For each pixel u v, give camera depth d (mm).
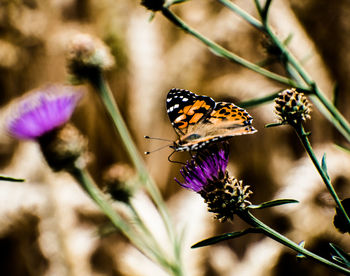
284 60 606
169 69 881
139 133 898
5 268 827
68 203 778
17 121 697
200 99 583
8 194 777
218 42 840
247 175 845
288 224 705
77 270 726
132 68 885
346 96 792
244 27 812
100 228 678
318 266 696
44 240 745
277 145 836
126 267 720
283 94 532
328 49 808
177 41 902
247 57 837
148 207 709
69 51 713
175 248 645
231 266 708
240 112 563
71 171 689
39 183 796
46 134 694
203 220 700
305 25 814
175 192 898
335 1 812
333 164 688
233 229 836
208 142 543
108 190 681
